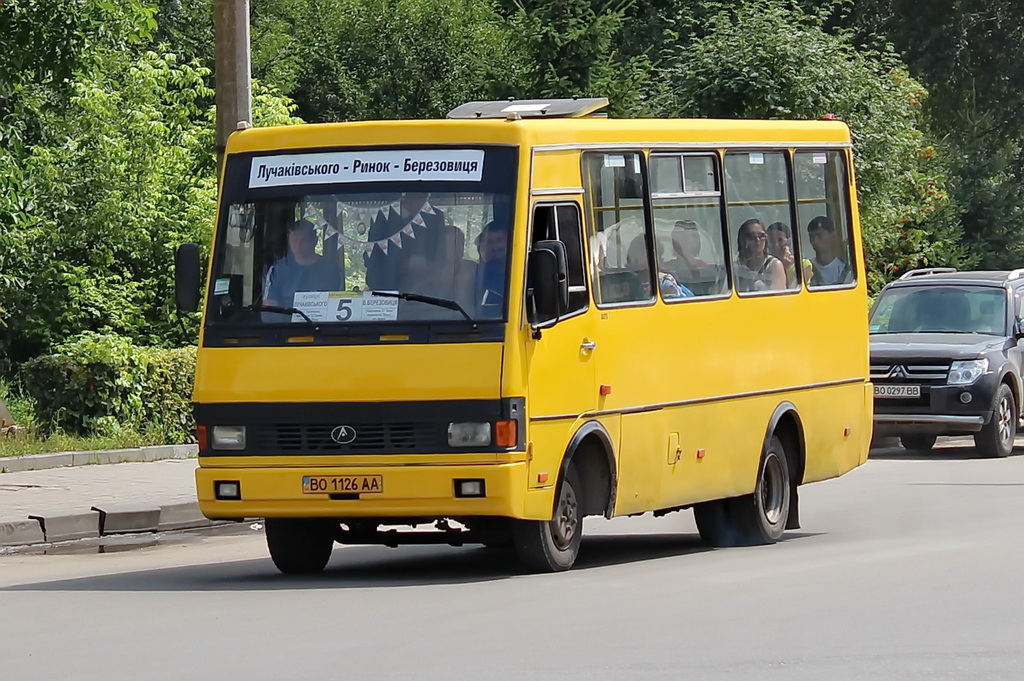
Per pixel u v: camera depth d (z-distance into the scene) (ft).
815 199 85.51
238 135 67.97
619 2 160.04
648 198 72.84
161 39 226.99
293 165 66.90
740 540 79.82
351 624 53.47
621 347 69.92
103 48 145.89
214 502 65.00
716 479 76.38
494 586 62.44
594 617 53.72
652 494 72.02
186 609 58.18
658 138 73.97
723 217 77.92
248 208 67.00
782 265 82.28
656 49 220.02
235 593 62.69
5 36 121.39
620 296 70.38
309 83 247.91
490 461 62.80
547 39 153.07
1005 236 291.58
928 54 275.80
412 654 47.62
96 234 153.79
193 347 132.98
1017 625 50.85
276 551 69.77
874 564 65.62
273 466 64.39
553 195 66.64
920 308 131.75
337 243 65.72
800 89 153.48
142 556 81.35
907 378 124.67
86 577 71.20
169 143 164.96
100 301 152.66
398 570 71.77
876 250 171.22
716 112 154.61
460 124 65.82
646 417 71.46
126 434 122.21
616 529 90.89
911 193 178.60
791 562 67.97
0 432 119.75
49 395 123.24
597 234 69.31
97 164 153.58
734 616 53.21
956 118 289.74
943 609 53.93
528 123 65.98
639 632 50.52
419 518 66.64
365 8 250.37
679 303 74.02
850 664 44.96
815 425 84.12
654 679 43.27
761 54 153.99
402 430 63.41
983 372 123.65
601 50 153.99
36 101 151.53
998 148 293.23
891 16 277.23
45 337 155.53
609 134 70.69
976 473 110.73
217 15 93.81
